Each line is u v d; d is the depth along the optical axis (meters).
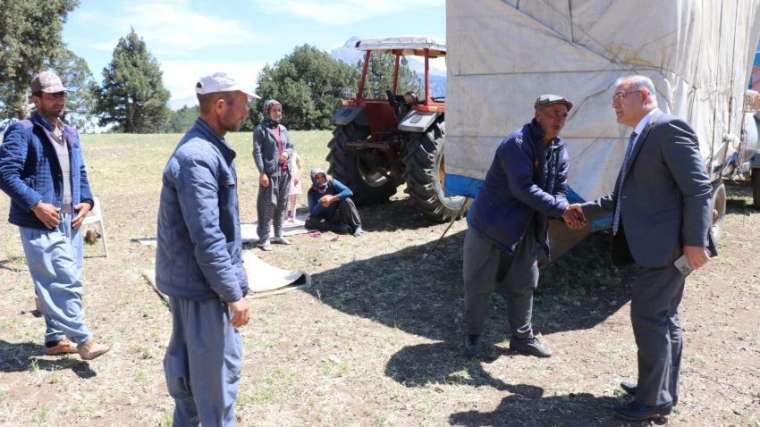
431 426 3.16
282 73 63.72
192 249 2.41
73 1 36.44
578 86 4.68
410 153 7.40
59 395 3.45
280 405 3.37
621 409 3.20
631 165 3.00
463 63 5.13
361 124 8.52
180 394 2.62
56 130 3.74
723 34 5.66
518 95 4.92
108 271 5.79
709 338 4.21
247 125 60.00
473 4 5.00
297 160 8.09
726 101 6.09
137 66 77.19
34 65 35.34
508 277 3.87
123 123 77.69
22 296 5.07
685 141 2.83
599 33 4.56
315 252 6.48
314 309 4.84
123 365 3.84
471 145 5.21
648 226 2.96
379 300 5.04
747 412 3.25
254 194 10.27
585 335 4.34
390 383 3.62
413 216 8.30
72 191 3.84
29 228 3.62
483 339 4.27
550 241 4.84
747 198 9.12
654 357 3.05
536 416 3.25
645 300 3.04
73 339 3.76
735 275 5.50
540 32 4.77
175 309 2.53
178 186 2.31
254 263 6.00
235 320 2.42
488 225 3.67
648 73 4.45
